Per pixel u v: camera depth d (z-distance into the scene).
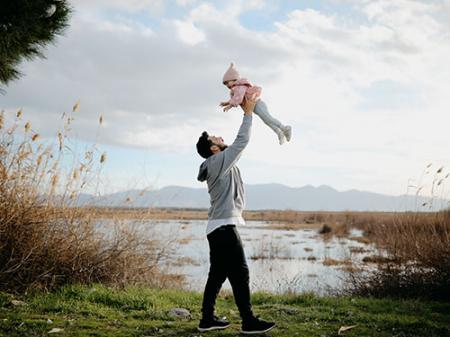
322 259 19.53
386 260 8.41
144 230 8.23
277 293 8.30
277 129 4.85
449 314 6.20
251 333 4.72
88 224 7.47
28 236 6.81
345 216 46.31
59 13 6.59
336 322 5.60
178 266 10.30
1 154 7.06
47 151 7.41
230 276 4.72
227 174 4.71
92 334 4.68
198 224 40.47
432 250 7.79
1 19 6.13
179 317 5.65
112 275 7.45
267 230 44.19
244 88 4.80
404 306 6.59
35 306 5.84
